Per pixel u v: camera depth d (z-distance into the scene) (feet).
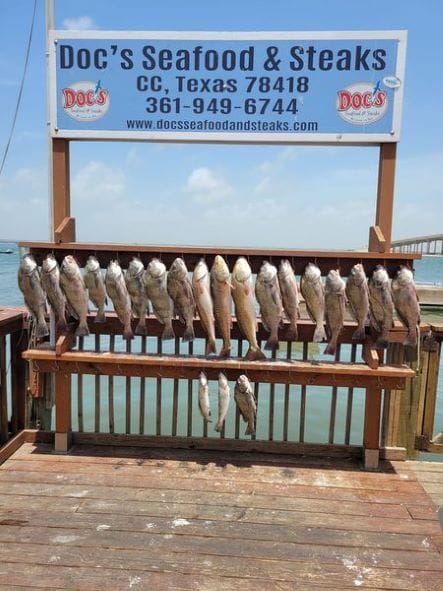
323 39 10.99
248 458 11.73
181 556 8.02
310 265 10.85
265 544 8.40
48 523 8.89
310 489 10.37
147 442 12.22
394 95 11.05
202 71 11.27
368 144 11.44
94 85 11.46
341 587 7.36
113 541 8.38
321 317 10.80
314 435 19.19
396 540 8.61
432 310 55.31
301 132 11.25
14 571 7.57
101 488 10.21
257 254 11.05
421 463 11.73
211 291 11.08
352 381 11.07
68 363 11.46
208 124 11.38
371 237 11.53
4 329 11.65
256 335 11.68
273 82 11.19
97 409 12.32
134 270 11.05
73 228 11.87
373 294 10.68
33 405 13.08
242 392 10.99
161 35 11.23
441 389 25.03
